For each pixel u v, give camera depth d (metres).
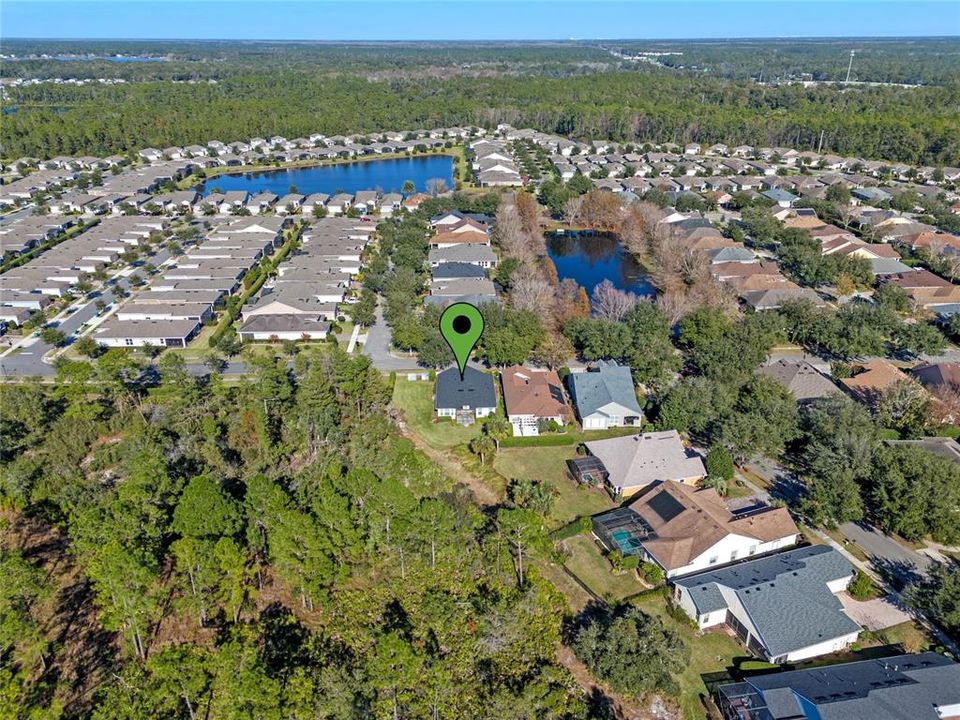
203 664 46.97
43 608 54.28
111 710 44.31
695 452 75.50
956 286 122.12
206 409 82.62
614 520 63.84
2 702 44.44
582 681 50.00
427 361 93.00
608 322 96.88
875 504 64.88
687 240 144.75
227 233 159.12
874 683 45.56
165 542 58.22
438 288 123.56
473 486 72.25
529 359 99.62
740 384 83.31
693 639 53.16
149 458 64.62
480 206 177.25
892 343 103.56
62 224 167.38
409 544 59.62
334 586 57.38
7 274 130.00
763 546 61.06
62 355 101.62
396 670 47.72
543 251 149.38
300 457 76.69
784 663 50.44
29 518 65.19
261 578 58.47
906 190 185.50
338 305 122.38
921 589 53.38
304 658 50.62
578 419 84.25
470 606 56.09
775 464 75.06
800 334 101.19
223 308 121.12
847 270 126.62
